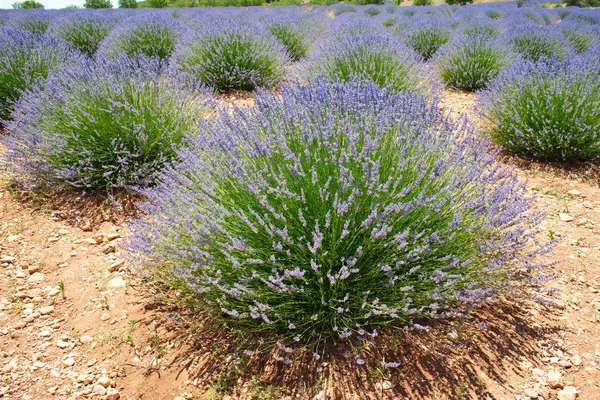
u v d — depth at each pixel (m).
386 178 2.78
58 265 3.35
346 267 2.23
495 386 2.21
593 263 3.17
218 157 3.08
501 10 25.69
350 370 2.32
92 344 2.60
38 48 6.91
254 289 2.50
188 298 2.76
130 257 2.92
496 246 2.52
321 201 2.62
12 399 2.22
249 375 2.33
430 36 11.54
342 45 7.28
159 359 2.47
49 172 4.34
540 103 5.05
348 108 3.14
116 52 8.95
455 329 2.54
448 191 2.59
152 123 4.55
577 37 11.80
